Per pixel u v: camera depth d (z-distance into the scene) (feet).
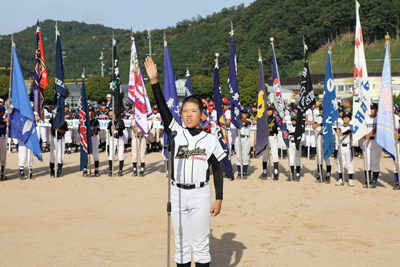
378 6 421.59
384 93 31.94
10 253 17.31
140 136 39.40
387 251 17.52
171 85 36.40
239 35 465.06
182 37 581.53
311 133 52.26
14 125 36.60
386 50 31.89
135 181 36.35
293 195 29.91
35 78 38.99
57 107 37.86
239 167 38.75
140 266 15.70
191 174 12.81
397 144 34.73
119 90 39.50
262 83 36.70
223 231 20.61
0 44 428.97
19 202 27.84
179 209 13.04
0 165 37.70
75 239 19.26
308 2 491.72
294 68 399.44
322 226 21.54
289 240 19.06
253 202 27.53
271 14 491.72
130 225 21.76
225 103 40.57
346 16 435.12
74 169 44.27
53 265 15.87
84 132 38.73
